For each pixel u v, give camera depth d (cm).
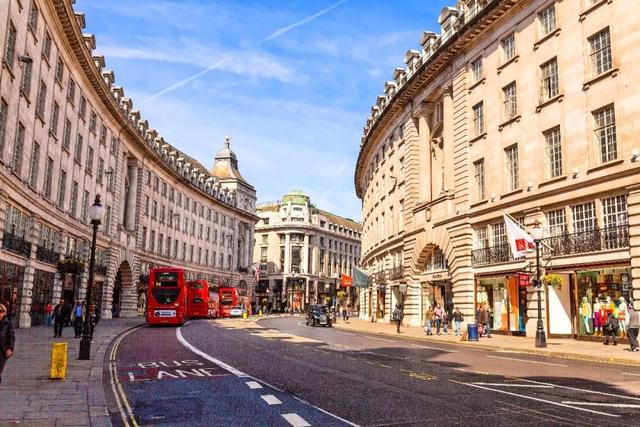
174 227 6488
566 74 2464
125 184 5097
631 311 1872
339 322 5034
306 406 866
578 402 895
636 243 2019
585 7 2405
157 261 5897
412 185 3988
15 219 2667
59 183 3303
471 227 3111
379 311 5041
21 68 2577
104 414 785
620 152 2142
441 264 3584
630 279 2084
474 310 3020
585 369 1381
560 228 2456
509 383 1109
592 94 2311
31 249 2862
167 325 3778
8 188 2462
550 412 812
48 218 3109
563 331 2416
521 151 2716
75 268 2962
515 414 798
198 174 7562
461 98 3278
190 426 736
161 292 3669
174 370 1320
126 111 5112
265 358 1600
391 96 4772
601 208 2238
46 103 3006
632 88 2122
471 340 2419
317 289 10781
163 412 827
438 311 3031
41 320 3097
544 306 2472
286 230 10606
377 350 1917
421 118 3938
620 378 1203
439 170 3797
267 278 10625
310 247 10819
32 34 2725
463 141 3222
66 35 3259
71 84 3531
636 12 2139
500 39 2953
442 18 3653
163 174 6112
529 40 2725
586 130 2323
